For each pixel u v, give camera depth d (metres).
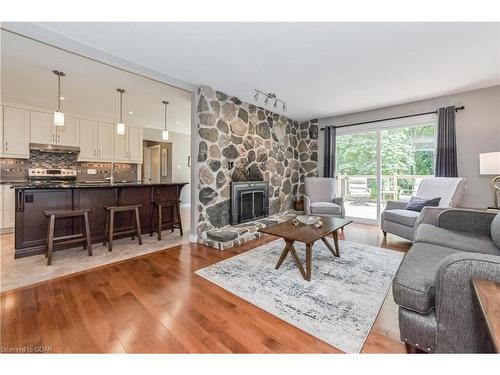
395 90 3.62
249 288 2.04
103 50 2.46
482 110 3.54
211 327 1.54
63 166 5.10
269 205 4.82
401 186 4.45
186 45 2.37
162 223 4.06
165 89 3.60
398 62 2.73
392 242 3.43
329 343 1.39
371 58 2.64
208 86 3.50
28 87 3.53
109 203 3.43
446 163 3.73
